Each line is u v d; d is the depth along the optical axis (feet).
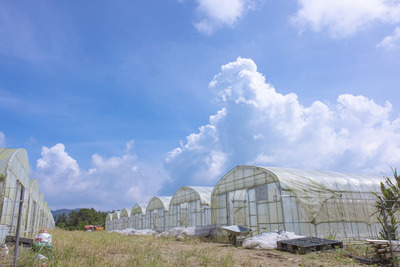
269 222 72.08
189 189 121.60
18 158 56.03
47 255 32.53
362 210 76.18
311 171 83.51
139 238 82.58
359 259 40.50
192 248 52.75
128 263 30.71
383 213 38.42
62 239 53.47
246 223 93.20
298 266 36.50
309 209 69.41
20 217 26.81
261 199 75.92
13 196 54.29
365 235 73.51
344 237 70.59
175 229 86.94
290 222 66.90
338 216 72.43
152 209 155.12
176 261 35.04
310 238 52.42
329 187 74.84
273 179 72.33
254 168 80.18
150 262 31.24
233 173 89.45
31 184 92.99
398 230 50.11
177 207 129.80
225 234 82.58
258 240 55.47
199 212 111.55
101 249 41.91
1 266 25.84
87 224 252.83
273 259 41.81
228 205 90.94
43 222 144.25
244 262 36.50
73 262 29.45
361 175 90.17
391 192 42.80
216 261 36.19
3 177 47.34
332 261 39.83
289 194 69.05
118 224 209.87
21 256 29.12
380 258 38.32
